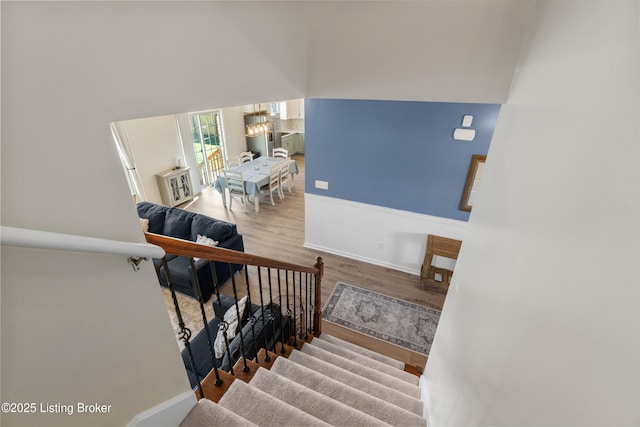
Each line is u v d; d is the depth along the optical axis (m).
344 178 4.14
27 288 0.66
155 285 1.02
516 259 1.04
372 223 4.26
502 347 1.06
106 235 0.81
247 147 8.70
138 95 0.82
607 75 0.66
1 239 0.53
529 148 1.05
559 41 0.91
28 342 0.69
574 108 0.79
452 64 1.37
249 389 1.56
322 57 1.57
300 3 1.43
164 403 1.17
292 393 1.73
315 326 3.07
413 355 3.15
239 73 1.18
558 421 0.71
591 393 0.62
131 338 0.97
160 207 4.52
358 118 3.71
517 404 0.91
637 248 0.53
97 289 0.83
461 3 1.26
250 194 5.83
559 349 0.74
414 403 2.05
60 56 0.63
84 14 0.66
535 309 0.87
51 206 0.68
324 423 1.45
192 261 1.23
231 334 2.50
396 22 1.38
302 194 6.97
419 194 3.82
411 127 3.52
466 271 1.64
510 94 1.30
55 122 0.65
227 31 1.07
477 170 3.42
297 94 1.59
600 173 0.65
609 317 0.59
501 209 1.24
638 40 0.56
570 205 0.76
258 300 3.70
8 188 0.60
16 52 0.56
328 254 4.72
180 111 0.96
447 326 1.86
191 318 3.43
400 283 4.12
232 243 4.01
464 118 3.25
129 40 0.77
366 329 3.44
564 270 0.76
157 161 6.00
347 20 1.45
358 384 2.14
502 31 1.24
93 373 0.87
